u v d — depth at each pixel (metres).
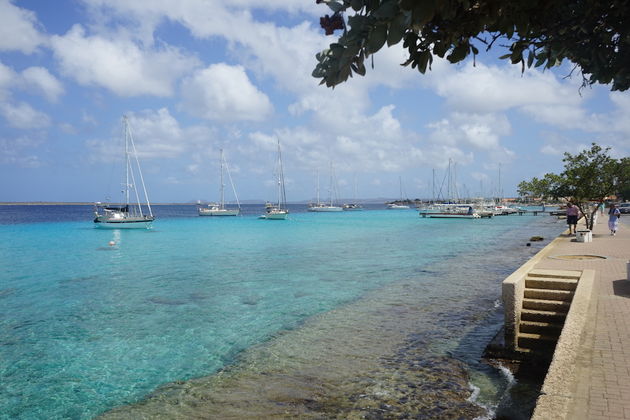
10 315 12.57
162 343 9.90
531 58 2.17
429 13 1.29
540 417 3.99
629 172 26.38
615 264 13.55
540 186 36.00
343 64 1.61
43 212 150.88
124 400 7.05
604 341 6.14
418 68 1.76
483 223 65.44
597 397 4.43
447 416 6.17
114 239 41.25
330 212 139.62
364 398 6.80
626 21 1.93
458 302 13.05
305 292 15.27
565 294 8.88
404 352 8.84
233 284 17.11
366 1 1.58
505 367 7.86
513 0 1.64
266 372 8.02
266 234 46.03
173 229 56.34
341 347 9.29
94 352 9.35
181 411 6.59
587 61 2.20
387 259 24.17
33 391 7.46
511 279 8.54
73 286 17.16
